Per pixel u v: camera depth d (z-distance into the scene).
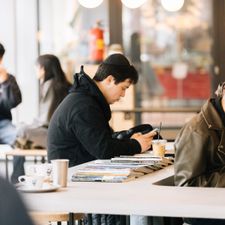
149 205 2.87
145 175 3.99
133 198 3.04
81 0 9.27
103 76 4.96
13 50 11.38
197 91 11.52
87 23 11.45
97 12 11.45
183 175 3.62
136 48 11.52
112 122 10.04
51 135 4.93
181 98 11.55
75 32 11.41
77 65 11.30
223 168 3.67
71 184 3.56
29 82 11.30
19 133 7.43
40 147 7.40
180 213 2.84
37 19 11.42
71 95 4.93
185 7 11.50
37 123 7.64
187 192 3.22
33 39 11.41
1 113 8.22
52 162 3.46
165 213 2.85
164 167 4.43
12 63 11.38
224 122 3.71
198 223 3.55
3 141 8.14
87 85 4.91
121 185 3.51
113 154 4.77
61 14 11.45
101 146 4.73
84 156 4.88
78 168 4.25
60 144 4.87
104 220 4.13
